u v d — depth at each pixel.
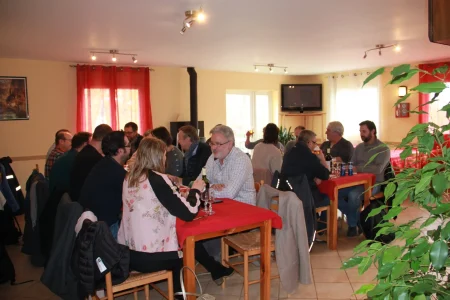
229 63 6.43
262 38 4.45
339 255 3.45
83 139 3.36
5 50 4.89
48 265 2.17
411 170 1.06
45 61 5.74
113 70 6.21
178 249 2.12
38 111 5.71
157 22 3.65
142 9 3.22
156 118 6.81
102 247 1.88
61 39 4.31
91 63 6.08
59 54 5.25
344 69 7.68
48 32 3.97
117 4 3.07
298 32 4.17
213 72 7.41
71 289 2.12
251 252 2.46
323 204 3.55
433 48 5.29
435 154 0.99
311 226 3.06
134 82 6.44
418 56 6.04
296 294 2.73
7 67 5.44
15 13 3.28
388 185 1.08
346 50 5.35
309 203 3.05
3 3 3.01
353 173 3.80
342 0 3.07
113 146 2.46
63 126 5.95
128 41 4.48
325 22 3.75
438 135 0.98
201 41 4.55
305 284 2.69
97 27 3.80
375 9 3.34
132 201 2.08
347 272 3.08
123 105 6.38
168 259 2.10
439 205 0.91
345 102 8.04
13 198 4.02
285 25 3.84
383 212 3.26
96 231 1.88
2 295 2.86
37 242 3.41
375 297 0.91
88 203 2.38
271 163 3.88
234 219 2.19
